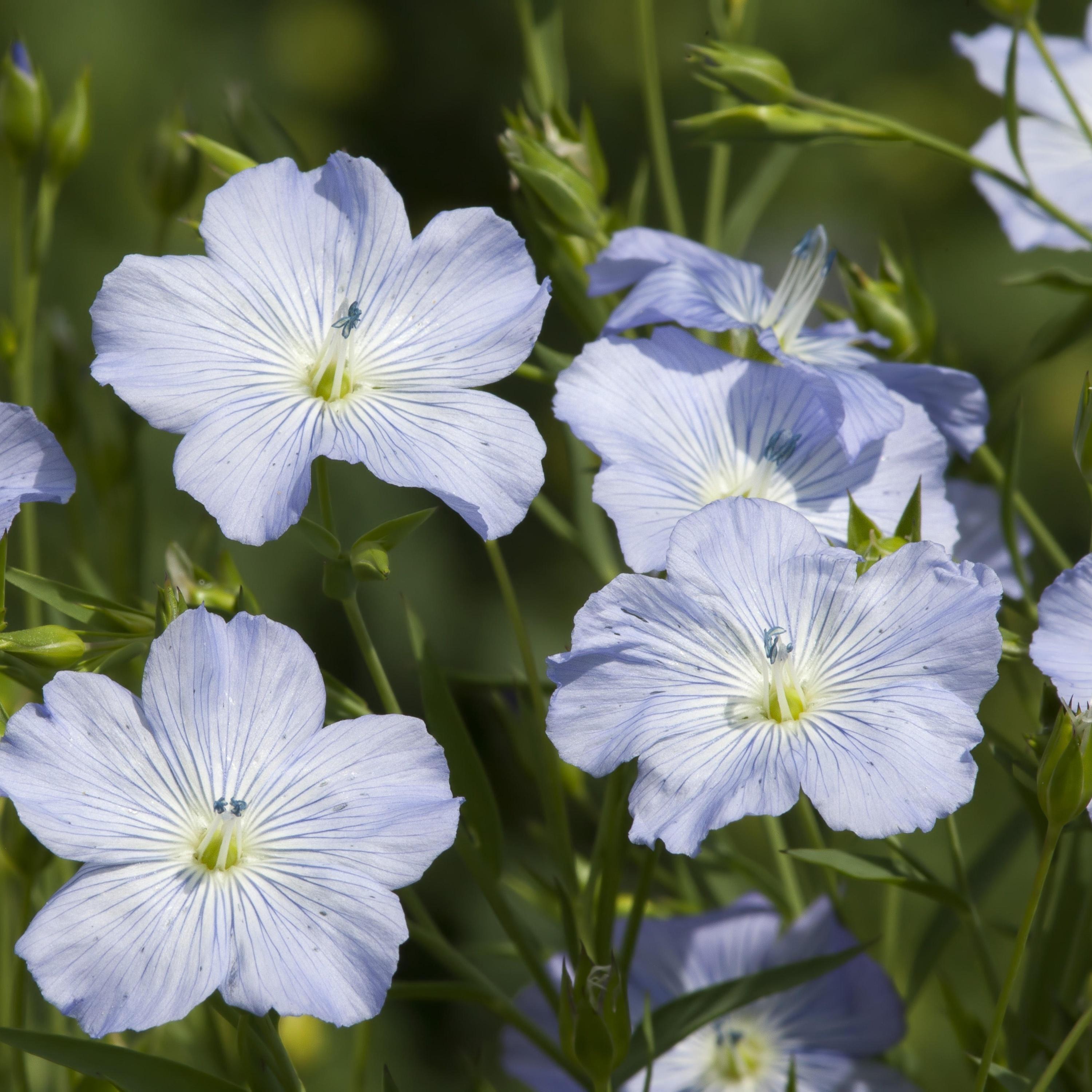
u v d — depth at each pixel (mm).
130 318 334
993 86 380
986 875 360
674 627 333
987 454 364
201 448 330
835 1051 357
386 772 328
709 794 327
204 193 388
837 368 346
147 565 545
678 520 340
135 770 327
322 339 338
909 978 365
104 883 324
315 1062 374
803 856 337
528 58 374
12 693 352
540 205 360
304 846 326
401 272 340
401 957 454
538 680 350
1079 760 325
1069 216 374
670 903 369
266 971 322
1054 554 363
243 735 328
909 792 325
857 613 333
